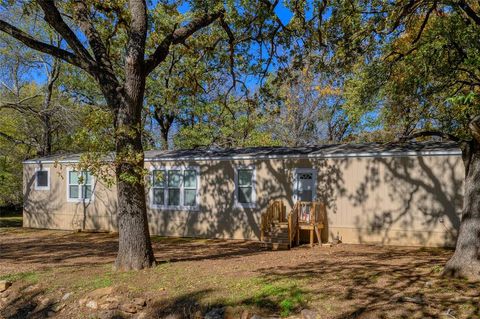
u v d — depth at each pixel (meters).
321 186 15.49
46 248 14.95
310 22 11.73
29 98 22.88
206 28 15.17
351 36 11.19
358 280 8.26
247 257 11.96
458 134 13.02
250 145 26.50
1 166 27.55
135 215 10.12
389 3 10.62
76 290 8.97
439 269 8.72
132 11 10.16
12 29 9.98
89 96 25.97
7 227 22.34
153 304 8.04
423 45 11.43
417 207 14.03
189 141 26.98
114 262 11.26
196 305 7.71
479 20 10.25
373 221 14.63
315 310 7.00
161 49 10.59
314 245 14.66
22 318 8.69
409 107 13.88
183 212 17.86
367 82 13.05
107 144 10.06
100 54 10.38
